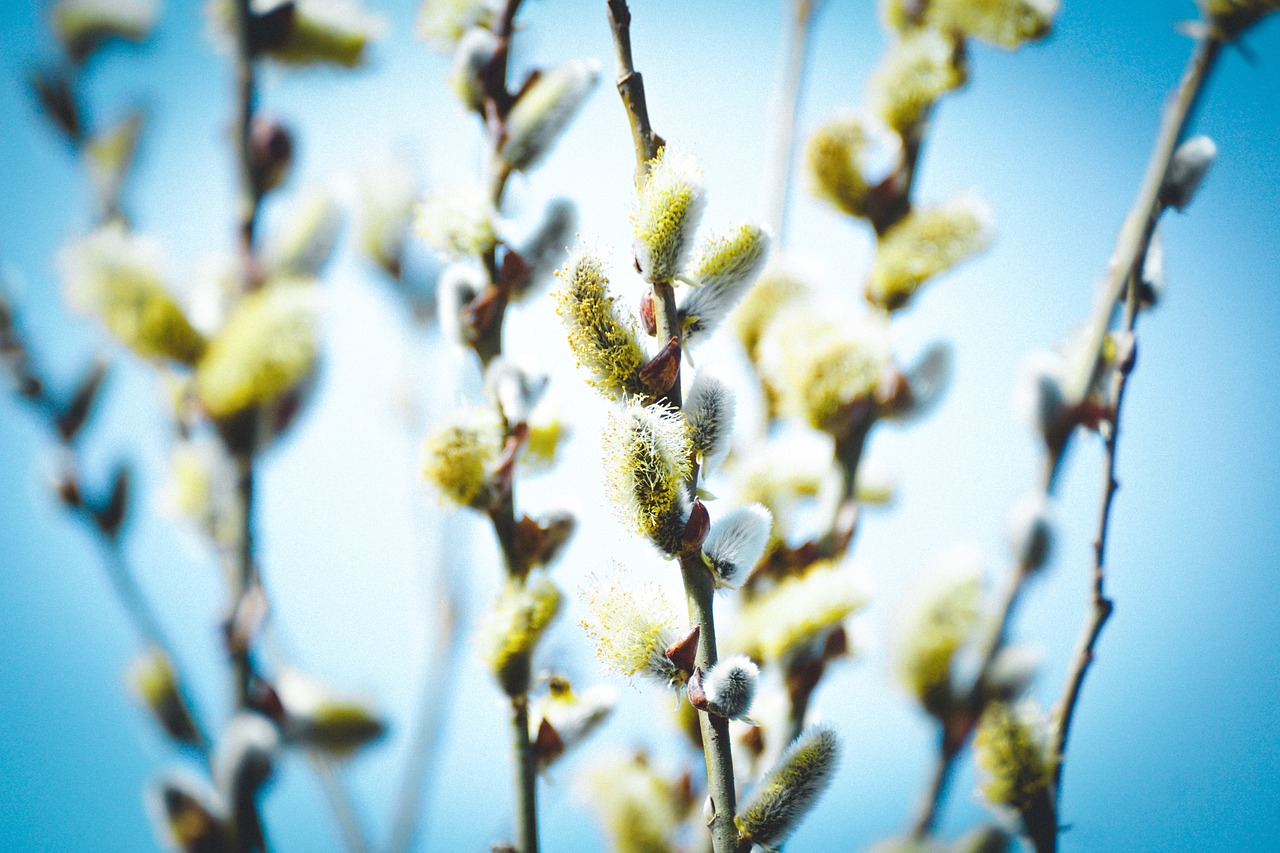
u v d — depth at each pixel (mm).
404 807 726
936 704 691
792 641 743
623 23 723
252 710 701
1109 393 740
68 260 688
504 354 744
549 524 740
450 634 741
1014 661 696
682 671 711
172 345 688
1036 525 713
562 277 718
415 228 742
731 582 712
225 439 696
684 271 719
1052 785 691
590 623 716
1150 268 742
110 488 729
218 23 732
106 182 720
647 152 719
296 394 697
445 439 731
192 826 694
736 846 699
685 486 708
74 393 733
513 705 732
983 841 681
